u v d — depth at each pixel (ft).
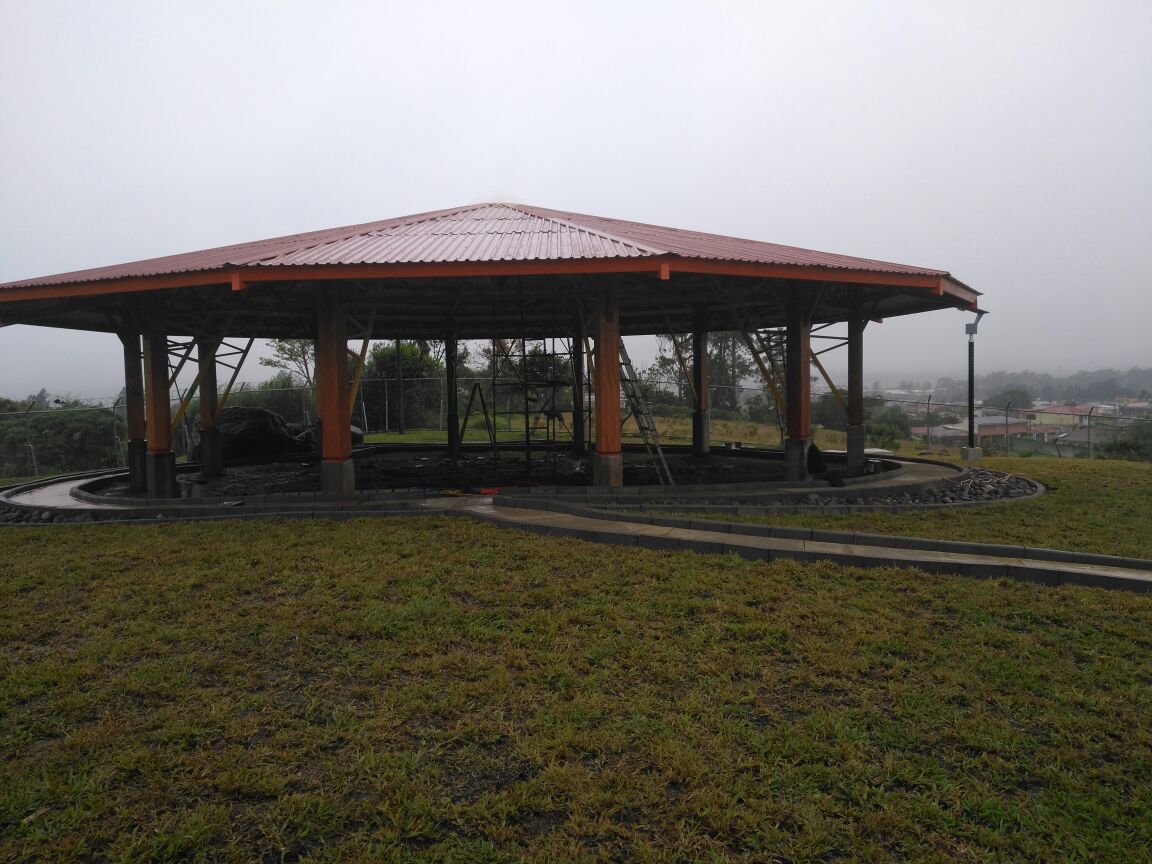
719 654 12.71
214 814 8.29
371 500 29.73
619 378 31.09
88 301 34.01
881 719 10.43
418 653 13.01
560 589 16.49
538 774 9.13
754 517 26.12
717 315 52.70
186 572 18.61
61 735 10.32
